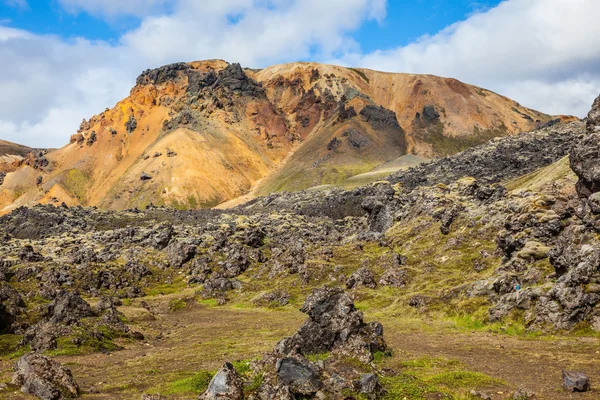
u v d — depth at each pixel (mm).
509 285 72250
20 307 88812
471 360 45719
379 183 170125
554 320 57000
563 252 66688
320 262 122812
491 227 112688
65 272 144000
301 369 30250
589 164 81875
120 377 44094
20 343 65250
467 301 76188
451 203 138000
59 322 71250
